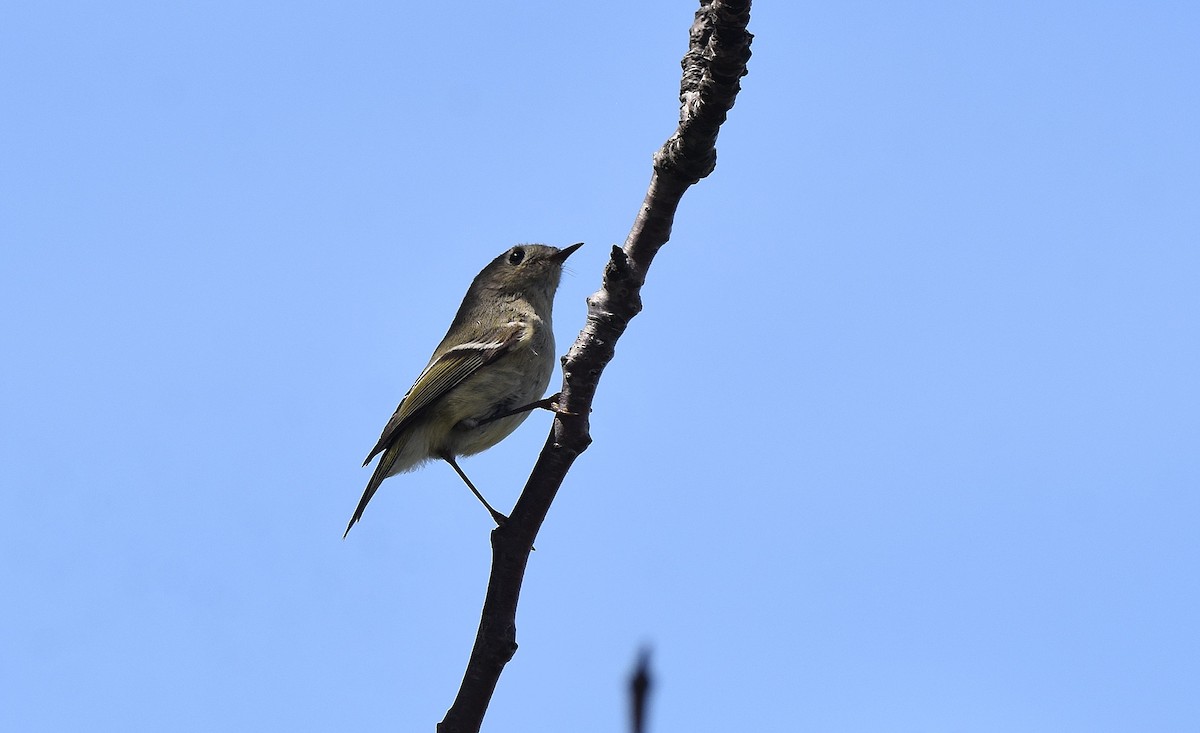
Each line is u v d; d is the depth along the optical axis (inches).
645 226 311.6
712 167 302.8
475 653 314.8
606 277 311.1
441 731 311.9
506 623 314.8
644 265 312.3
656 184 307.1
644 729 135.7
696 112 291.9
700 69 306.3
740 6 273.3
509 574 317.4
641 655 139.2
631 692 137.4
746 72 289.1
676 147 299.3
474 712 311.0
